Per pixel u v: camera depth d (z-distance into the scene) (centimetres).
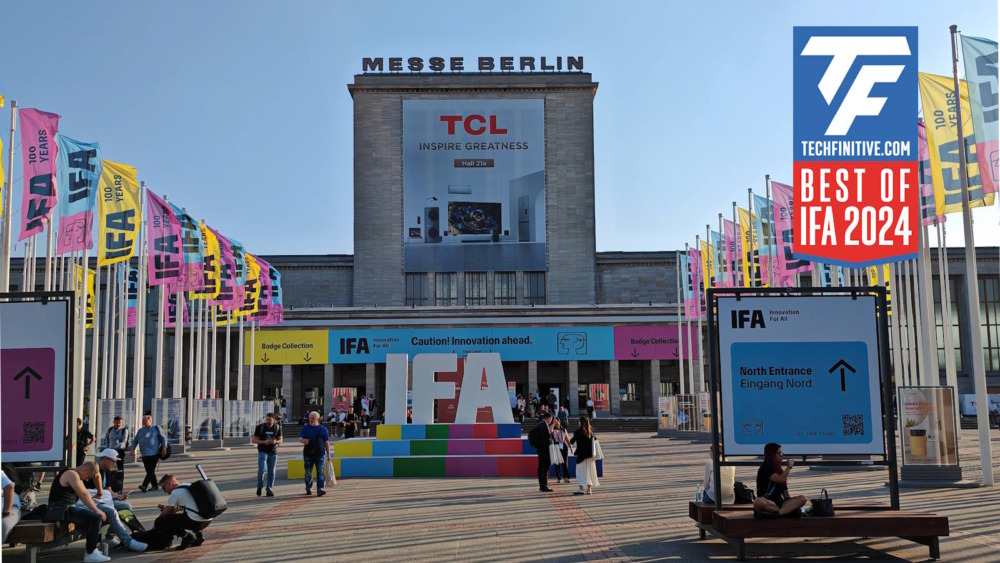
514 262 8750
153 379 8319
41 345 1554
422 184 8825
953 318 8575
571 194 8850
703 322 7625
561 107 8962
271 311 6150
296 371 7925
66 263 5819
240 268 5325
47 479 2902
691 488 2405
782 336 1534
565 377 7919
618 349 7531
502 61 9200
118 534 1559
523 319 7562
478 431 3209
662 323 7575
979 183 2567
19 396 1542
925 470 2317
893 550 1445
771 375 1527
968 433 5994
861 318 1538
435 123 8900
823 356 1529
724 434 1516
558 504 2106
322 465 2409
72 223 3086
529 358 7506
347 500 2277
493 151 8888
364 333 7512
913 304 5988
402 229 8775
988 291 8612
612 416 7481
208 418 4909
